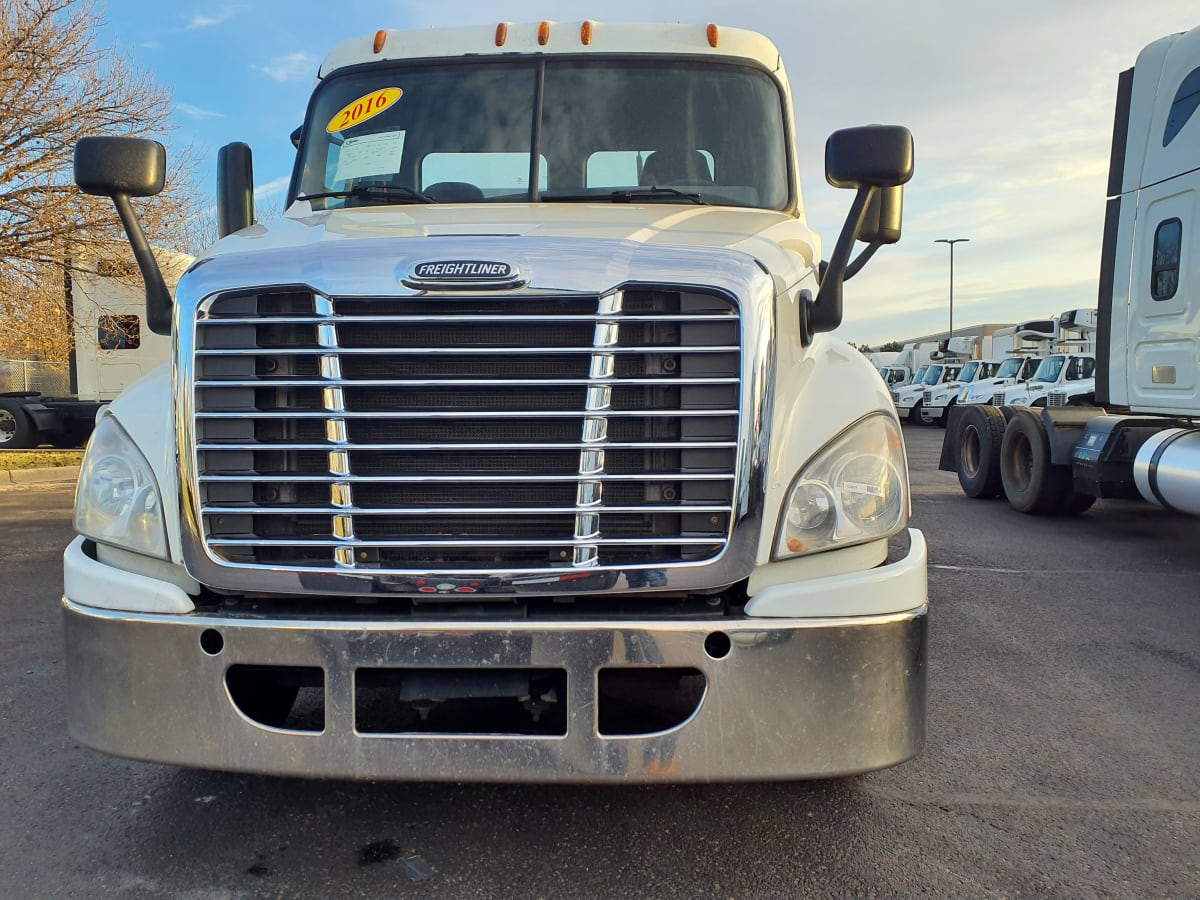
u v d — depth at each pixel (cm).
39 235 1423
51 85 1382
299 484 243
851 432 250
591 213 324
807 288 280
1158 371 643
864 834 279
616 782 234
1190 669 434
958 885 252
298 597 249
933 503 982
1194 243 606
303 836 277
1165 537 775
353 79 390
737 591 248
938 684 414
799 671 235
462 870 258
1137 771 325
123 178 273
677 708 283
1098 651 461
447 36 391
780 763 235
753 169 372
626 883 252
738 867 261
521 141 369
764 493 239
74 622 251
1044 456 850
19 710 377
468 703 270
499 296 236
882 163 254
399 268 237
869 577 241
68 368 1942
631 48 382
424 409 239
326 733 235
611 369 237
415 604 243
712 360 239
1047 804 299
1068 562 671
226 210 402
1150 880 255
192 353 241
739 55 386
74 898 244
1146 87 649
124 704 244
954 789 310
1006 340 3102
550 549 239
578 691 232
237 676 247
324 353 238
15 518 905
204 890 248
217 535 243
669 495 241
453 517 241
